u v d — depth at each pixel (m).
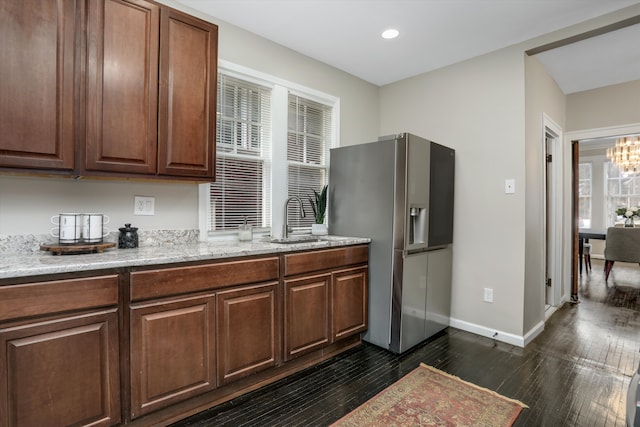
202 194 2.45
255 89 2.77
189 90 2.00
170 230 2.30
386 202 2.67
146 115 1.84
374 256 2.74
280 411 1.85
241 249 1.99
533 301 2.97
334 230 3.08
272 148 2.85
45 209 1.84
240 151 2.68
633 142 5.79
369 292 2.78
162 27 1.90
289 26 2.57
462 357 2.54
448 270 3.12
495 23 2.51
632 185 6.86
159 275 1.64
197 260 1.76
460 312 3.14
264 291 2.06
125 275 1.55
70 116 1.62
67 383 1.40
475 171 3.04
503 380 2.19
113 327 1.51
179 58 1.96
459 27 2.57
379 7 2.32
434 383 2.15
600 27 2.41
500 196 2.88
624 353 2.60
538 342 2.82
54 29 1.57
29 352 1.31
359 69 3.38
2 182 1.72
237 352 1.93
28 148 1.52
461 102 3.15
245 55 2.63
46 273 1.34
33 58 1.52
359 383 2.15
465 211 3.11
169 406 1.71
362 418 1.79
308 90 3.09
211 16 2.43
